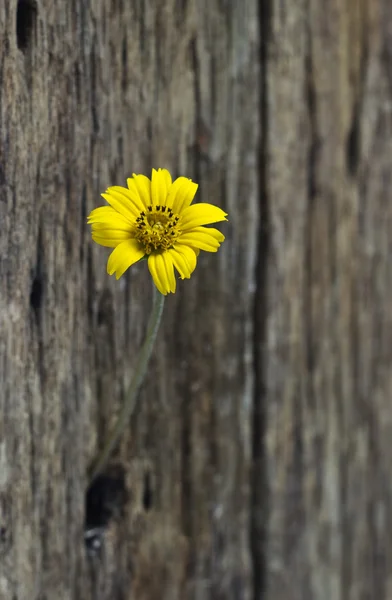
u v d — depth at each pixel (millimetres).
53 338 338
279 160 367
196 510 365
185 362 360
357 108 380
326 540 386
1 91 325
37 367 336
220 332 364
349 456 388
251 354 369
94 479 349
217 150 358
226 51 356
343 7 374
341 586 390
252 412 371
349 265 383
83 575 348
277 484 376
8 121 326
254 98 362
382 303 389
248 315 368
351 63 378
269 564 377
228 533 371
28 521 337
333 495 386
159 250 327
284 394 375
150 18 344
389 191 388
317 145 374
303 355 377
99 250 343
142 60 344
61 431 341
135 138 346
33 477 338
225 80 357
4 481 333
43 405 338
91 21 336
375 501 395
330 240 379
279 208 369
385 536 397
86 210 340
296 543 381
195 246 329
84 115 337
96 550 350
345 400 386
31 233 332
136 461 355
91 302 343
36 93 330
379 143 385
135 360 351
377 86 383
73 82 335
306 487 382
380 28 381
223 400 366
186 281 358
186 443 362
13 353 332
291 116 369
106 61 339
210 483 367
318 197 375
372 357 389
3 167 327
